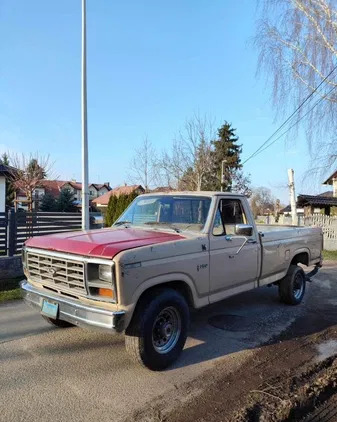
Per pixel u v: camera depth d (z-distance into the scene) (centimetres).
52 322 520
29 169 2683
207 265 462
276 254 615
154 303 389
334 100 1387
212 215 488
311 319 605
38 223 959
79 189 6338
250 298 730
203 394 356
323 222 1842
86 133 1120
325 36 1388
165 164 3491
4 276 826
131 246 384
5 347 458
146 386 371
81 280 384
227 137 4928
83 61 1116
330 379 378
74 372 397
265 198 6594
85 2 1118
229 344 488
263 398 343
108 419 314
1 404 333
